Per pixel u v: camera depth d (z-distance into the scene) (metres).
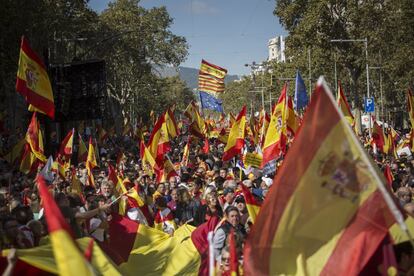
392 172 18.25
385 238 6.34
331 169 5.46
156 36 71.81
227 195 11.95
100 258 8.24
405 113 72.12
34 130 18.81
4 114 36.44
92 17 48.22
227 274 7.26
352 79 57.03
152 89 85.94
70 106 27.14
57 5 38.97
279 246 5.66
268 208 5.61
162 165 19.64
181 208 14.05
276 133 17.41
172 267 10.76
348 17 53.34
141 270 10.96
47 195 4.25
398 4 44.22
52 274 6.47
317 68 58.75
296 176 5.52
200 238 10.66
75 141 35.84
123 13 67.44
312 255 5.70
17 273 6.42
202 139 38.41
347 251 5.61
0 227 8.14
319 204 5.57
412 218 6.93
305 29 53.66
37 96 14.05
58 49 44.62
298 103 27.47
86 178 18.89
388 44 50.75
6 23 30.86
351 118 20.94
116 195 14.27
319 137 5.43
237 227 8.88
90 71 27.20
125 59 66.31
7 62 32.81
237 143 21.84
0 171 20.52
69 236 4.15
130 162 28.86
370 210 5.57
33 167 19.05
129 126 55.28
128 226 11.76
